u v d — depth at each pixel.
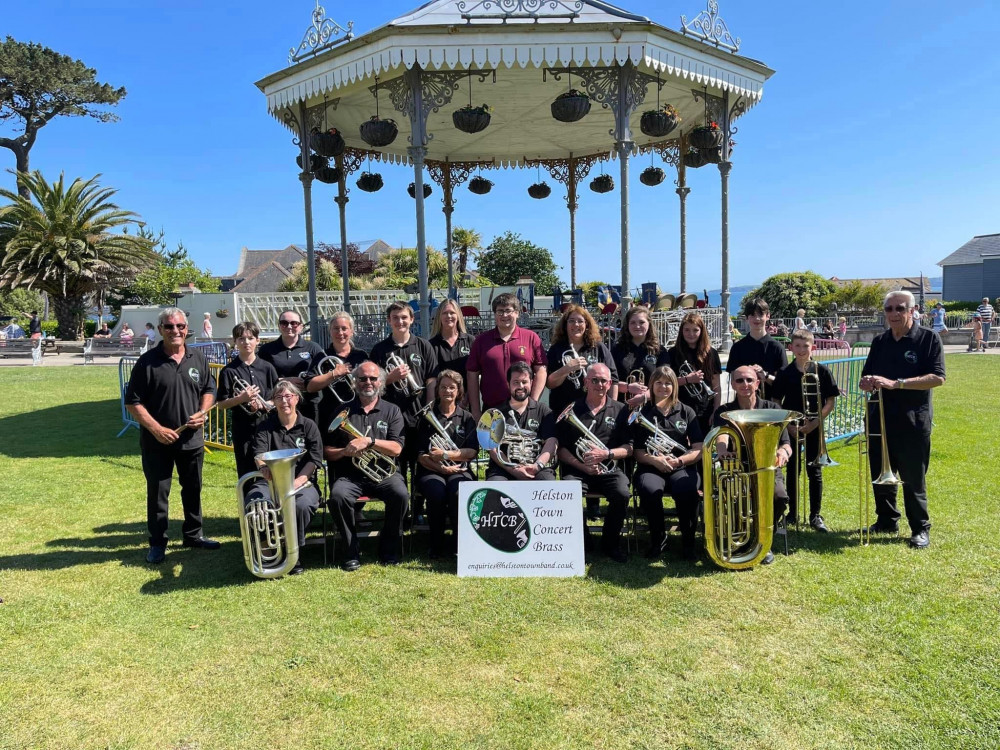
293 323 5.14
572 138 12.54
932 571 4.15
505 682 3.05
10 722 2.79
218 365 8.02
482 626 3.59
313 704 2.91
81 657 3.30
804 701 2.86
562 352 5.25
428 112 7.94
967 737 2.60
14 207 26.66
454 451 4.68
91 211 27.66
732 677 3.05
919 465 4.55
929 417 4.54
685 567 4.35
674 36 7.70
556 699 2.91
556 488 4.34
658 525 4.50
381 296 18.61
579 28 7.38
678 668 3.13
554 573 4.25
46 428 9.77
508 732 2.69
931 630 3.42
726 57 8.42
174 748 2.63
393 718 2.80
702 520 4.83
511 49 7.43
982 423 8.92
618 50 7.49
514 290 14.74
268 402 4.64
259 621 3.67
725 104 9.27
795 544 4.68
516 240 31.31
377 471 4.57
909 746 2.56
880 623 3.51
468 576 4.27
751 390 4.60
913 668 3.08
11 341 24.34
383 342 5.23
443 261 32.56
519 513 4.34
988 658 3.15
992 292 41.09
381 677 3.11
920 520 4.59
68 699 2.96
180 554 4.74
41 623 3.66
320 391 5.02
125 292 35.47
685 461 4.57
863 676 3.03
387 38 7.40
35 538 5.07
